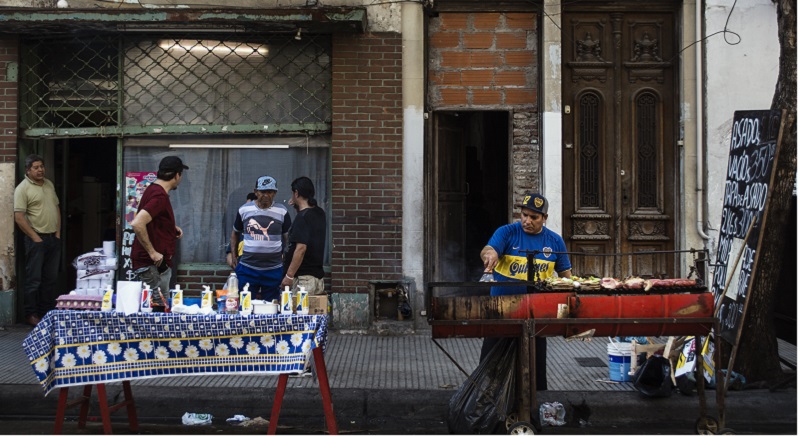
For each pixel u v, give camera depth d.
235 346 5.42
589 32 9.45
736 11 9.13
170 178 6.87
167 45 9.40
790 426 6.28
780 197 6.82
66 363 5.35
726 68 9.13
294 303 5.68
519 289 6.04
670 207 9.45
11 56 9.27
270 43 9.40
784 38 6.77
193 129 9.33
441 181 9.70
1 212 9.30
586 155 9.47
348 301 9.25
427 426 6.35
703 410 5.79
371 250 9.27
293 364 5.38
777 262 6.84
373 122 9.26
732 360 5.96
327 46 9.38
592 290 5.54
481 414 5.84
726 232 6.54
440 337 5.57
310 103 9.41
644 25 9.46
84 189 10.97
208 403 6.53
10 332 9.06
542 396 6.46
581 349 8.51
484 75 9.45
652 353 6.77
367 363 7.75
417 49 9.27
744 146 6.34
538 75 9.42
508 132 9.51
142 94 9.42
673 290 5.59
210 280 9.45
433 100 9.48
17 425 6.15
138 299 5.47
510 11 9.43
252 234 7.62
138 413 6.49
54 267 9.39
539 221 6.07
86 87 9.45
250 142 9.45
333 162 9.26
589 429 6.21
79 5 9.26
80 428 6.03
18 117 9.32
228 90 9.42
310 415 6.50
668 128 9.45
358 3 9.27
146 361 5.41
